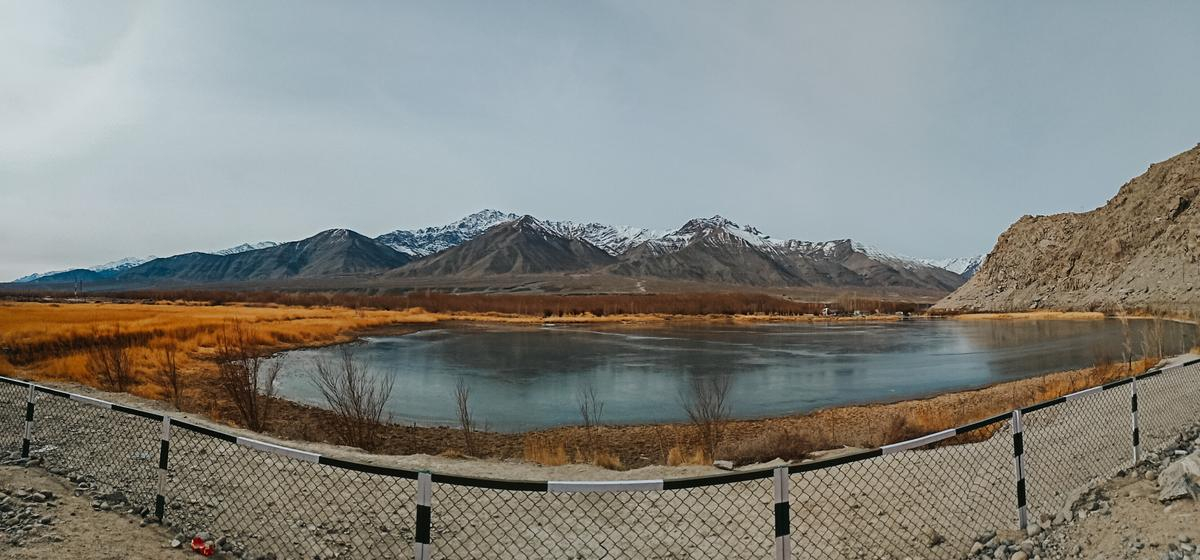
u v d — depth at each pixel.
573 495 7.65
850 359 40.25
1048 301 110.69
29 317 45.50
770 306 125.88
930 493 7.18
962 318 101.94
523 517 6.88
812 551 5.69
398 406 23.53
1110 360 30.61
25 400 13.74
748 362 38.75
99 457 8.64
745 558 5.58
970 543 5.81
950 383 29.03
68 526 5.72
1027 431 10.59
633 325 83.44
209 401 20.53
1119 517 5.72
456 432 18.52
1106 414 11.38
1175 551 4.81
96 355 24.95
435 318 86.62
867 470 8.44
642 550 5.85
